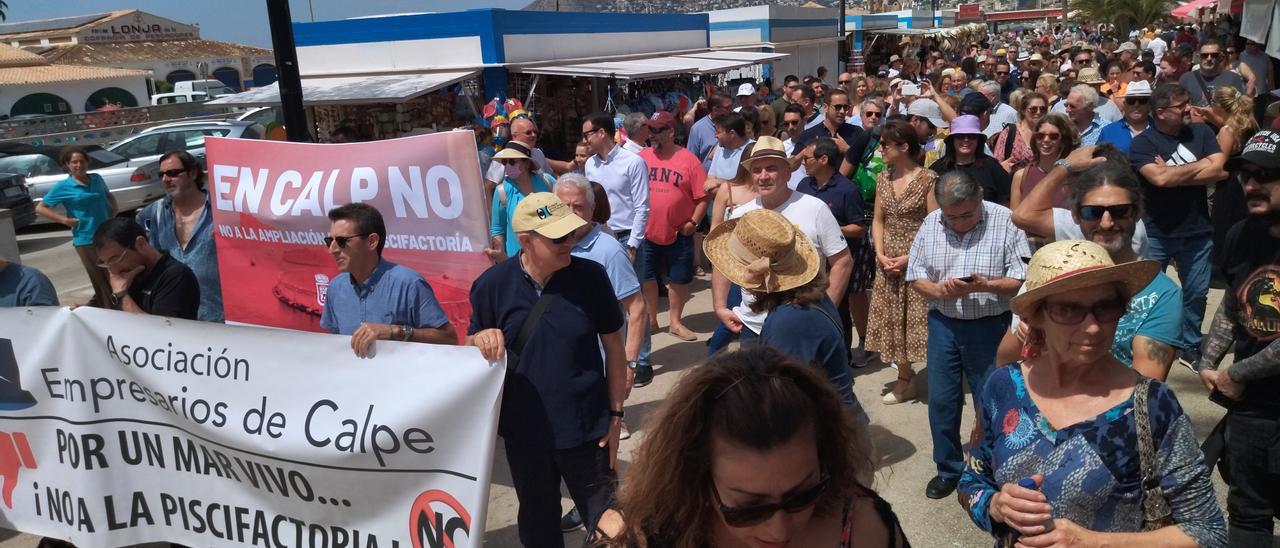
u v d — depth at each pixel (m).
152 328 3.92
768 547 1.74
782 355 1.76
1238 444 3.17
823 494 1.77
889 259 5.77
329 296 4.19
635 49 16.12
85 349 4.06
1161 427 2.25
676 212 7.34
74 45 50.84
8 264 4.63
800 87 12.08
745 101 11.74
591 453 3.69
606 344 3.76
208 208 5.52
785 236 3.42
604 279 3.70
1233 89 7.55
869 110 9.26
